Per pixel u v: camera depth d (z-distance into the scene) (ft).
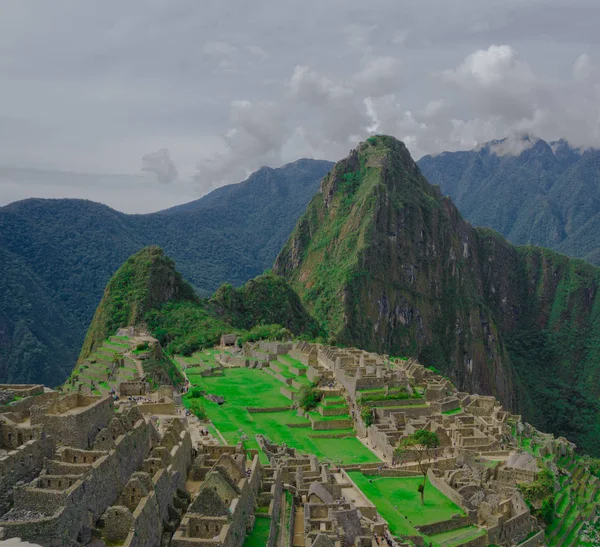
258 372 540.52
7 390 198.70
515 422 452.35
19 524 117.50
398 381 423.64
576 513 355.36
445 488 304.50
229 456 194.18
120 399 305.53
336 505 217.56
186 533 148.77
